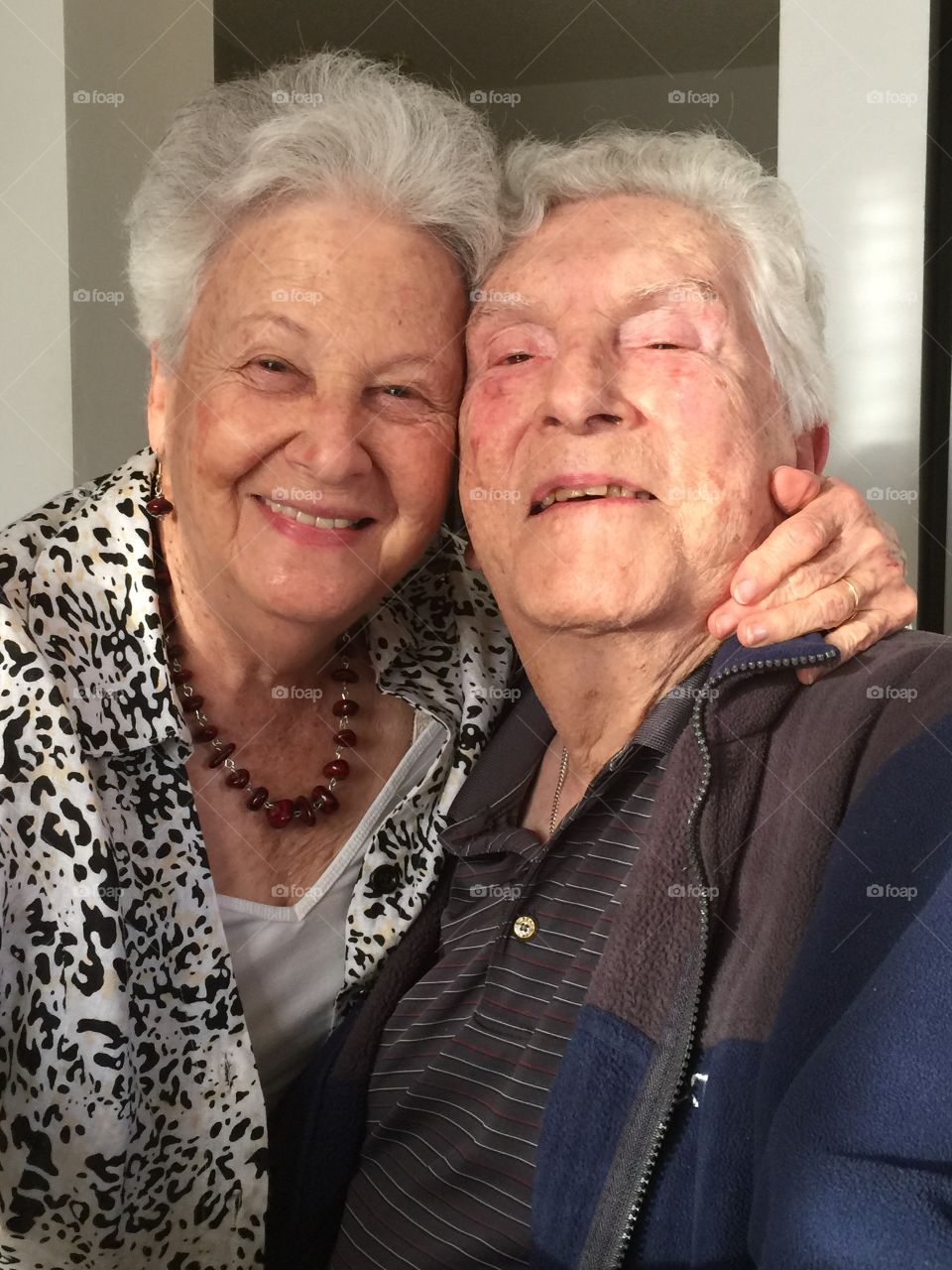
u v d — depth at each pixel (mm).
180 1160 992
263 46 2479
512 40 2611
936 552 1365
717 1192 742
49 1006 928
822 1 1356
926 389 1363
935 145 1354
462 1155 900
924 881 724
